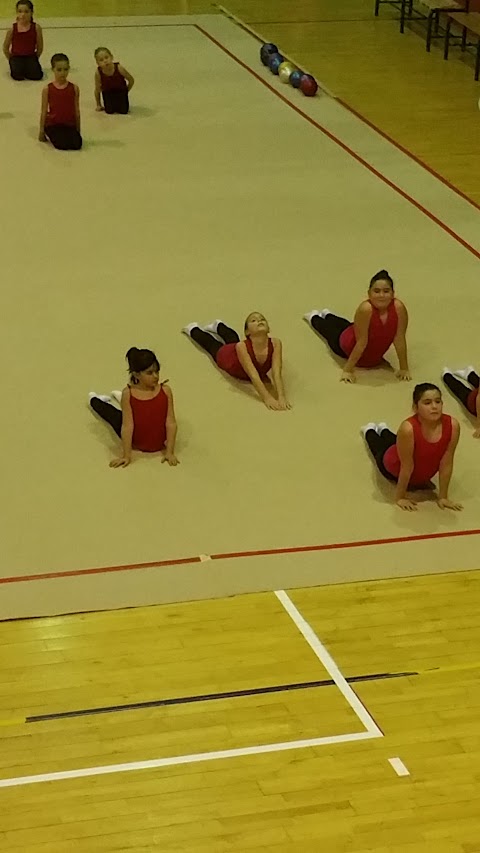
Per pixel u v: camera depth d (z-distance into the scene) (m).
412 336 6.98
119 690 4.23
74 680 4.27
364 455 5.77
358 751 3.97
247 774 3.86
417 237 8.34
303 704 4.18
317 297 7.37
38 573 4.84
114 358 6.54
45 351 6.58
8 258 7.70
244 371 6.34
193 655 4.42
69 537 5.07
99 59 10.44
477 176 9.55
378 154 9.95
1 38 12.93
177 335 6.85
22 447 5.69
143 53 12.57
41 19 13.77
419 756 3.96
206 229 8.31
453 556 5.06
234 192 9.00
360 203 8.90
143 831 3.62
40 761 3.88
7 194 8.75
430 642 4.52
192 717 4.11
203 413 6.07
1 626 4.53
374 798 3.77
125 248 7.94
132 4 14.71
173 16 14.17
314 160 9.73
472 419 6.13
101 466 5.58
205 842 3.58
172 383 6.34
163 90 11.38
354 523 5.25
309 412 6.14
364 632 4.57
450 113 11.07
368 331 6.34
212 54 12.66
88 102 10.93
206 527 5.17
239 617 4.64
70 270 7.58
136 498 5.36
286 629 4.58
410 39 13.63
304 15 14.51
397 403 6.25
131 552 4.99
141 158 9.62
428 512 5.36
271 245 8.10
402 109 11.14
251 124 10.55
